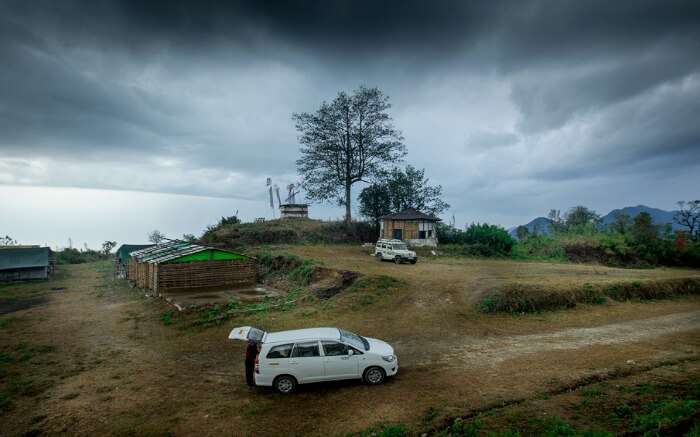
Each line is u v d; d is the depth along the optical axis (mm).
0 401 10727
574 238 41312
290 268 28391
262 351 10898
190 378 12164
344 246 41250
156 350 14938
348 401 10133
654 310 19328
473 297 19875
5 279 39250
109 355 14500
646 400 9117
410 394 10367
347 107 44812
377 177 45781
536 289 19703
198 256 26547
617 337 15031
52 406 10398
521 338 15117
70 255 66062
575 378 10875
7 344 16281
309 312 18750
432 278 23984
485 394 10102
